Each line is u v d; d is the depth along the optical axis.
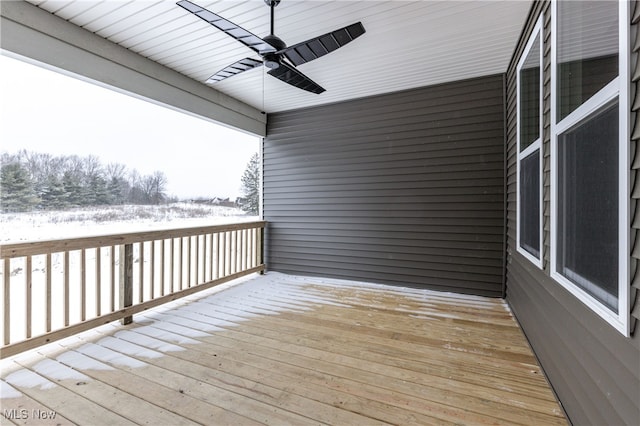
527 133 2.56
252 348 2.41
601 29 1.27
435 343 2.48
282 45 2.28
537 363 2.15
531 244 2.38
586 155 1.38
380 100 4.41
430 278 4.09
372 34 2.86
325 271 4.83
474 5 2.43
